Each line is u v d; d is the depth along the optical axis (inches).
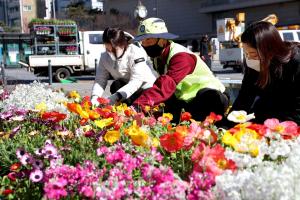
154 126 138.0
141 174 91.7
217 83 190.9
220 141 115.6
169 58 176.4
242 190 75.4
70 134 130.2
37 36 795.4
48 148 104.0
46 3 3452.3
